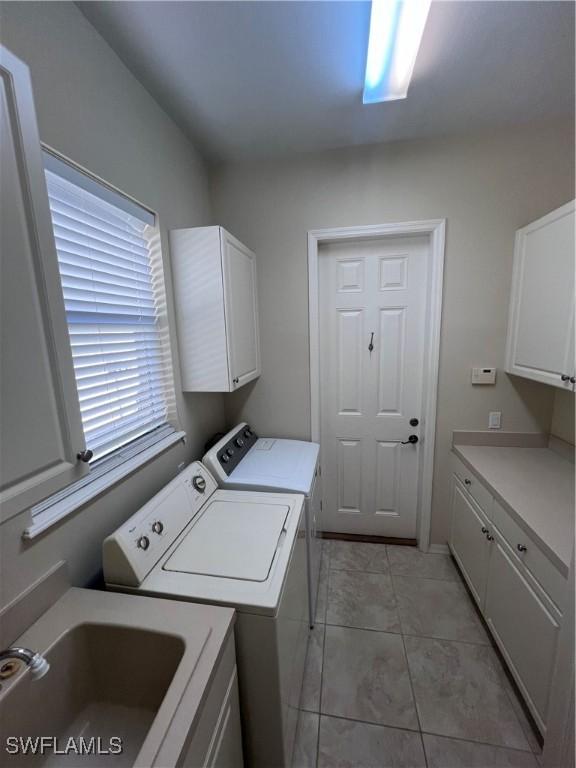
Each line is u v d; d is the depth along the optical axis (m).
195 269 1.60
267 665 0.97
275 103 1.52
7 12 0.83
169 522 1.21
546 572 1.13
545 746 1.09
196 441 1.89
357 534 2.49
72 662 0.86
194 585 1.00
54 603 0.94
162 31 1.13
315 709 1.34
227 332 1.63
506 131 1.76
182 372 1.71
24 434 0.62
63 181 1.02
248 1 1.03
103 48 1.16
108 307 1.26
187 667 0.75
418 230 1.92
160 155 1.53
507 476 1.64
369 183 1.92
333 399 2.33
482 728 1.26
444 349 2.01
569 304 1.40
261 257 2.11
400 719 1.30
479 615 1.77
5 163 0.58
